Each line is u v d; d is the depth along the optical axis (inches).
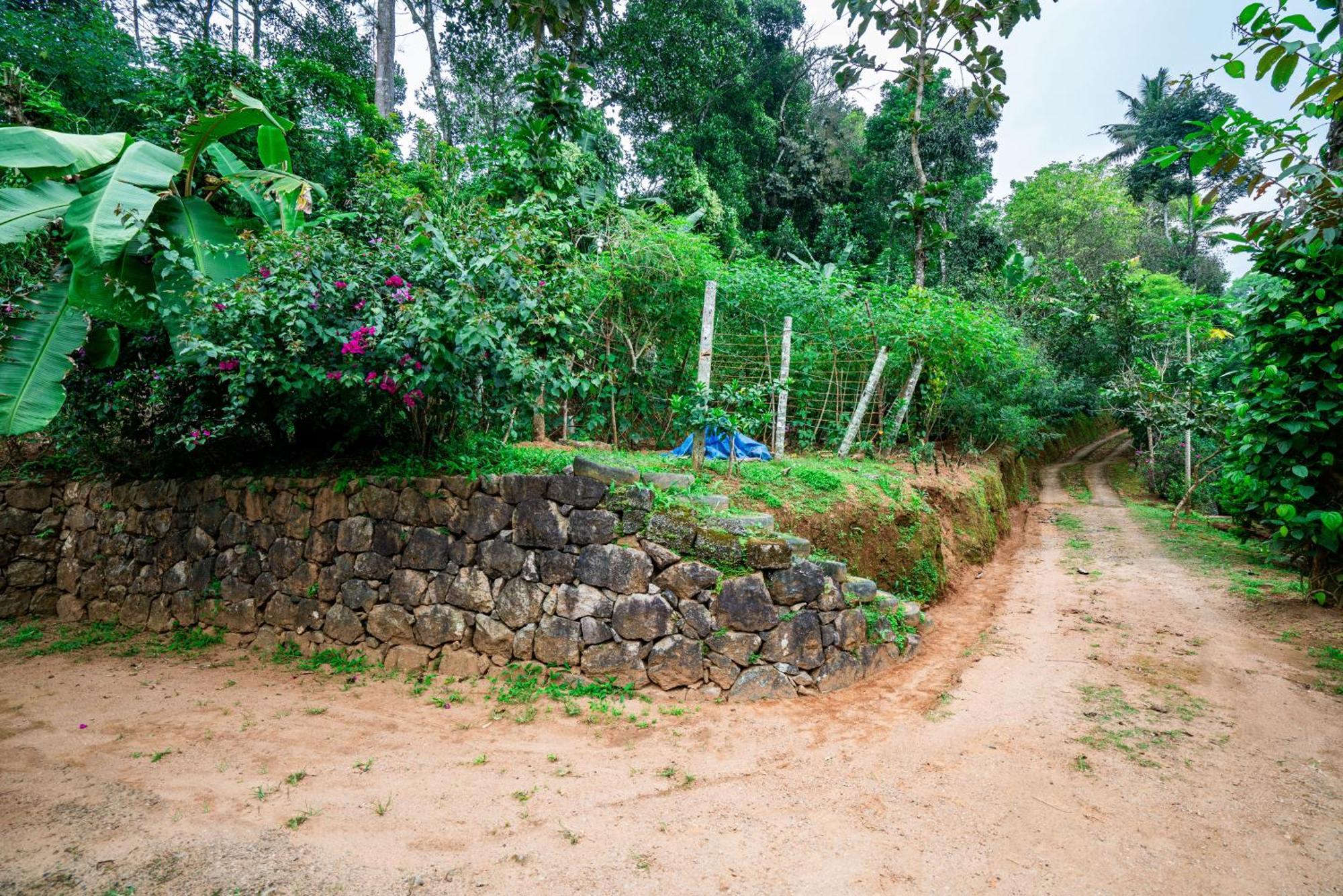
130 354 219.0
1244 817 114.2
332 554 205.9
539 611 182.5
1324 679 169.3
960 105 802.8
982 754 139.3
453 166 360.5
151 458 246.5
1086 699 165.6
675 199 642.8
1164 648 200.2
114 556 244.7
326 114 416.2
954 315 390.3
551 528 183.5
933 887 98.1
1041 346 735.1
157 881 99.0
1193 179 1156.5
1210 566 313.6
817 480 258.4
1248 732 144.9
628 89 770.2
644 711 163.3
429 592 193.5
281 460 230.5
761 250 800.3
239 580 219.3
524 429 289.3
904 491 294.0
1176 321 671.8
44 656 208.7
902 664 196.5
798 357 372.8
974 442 499.2
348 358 175.2
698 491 216.4
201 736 151.3
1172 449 660.1
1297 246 191.6
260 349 167.6
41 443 270.2
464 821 117.1
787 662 173.0
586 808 121.7
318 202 286.0
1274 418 219.5
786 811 120.5
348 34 770.2
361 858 105.7
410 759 140.9
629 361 342.3
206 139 214.4
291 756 141.6
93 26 398.6
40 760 139.5
